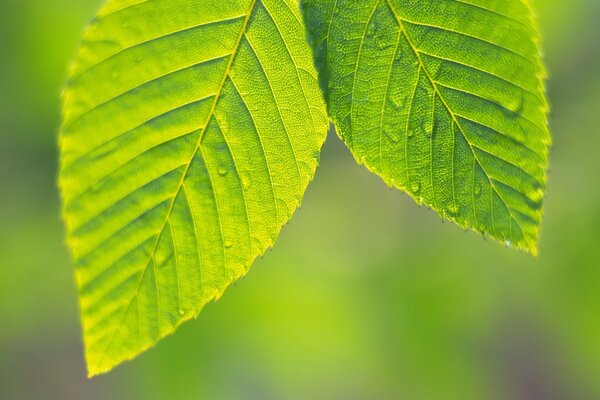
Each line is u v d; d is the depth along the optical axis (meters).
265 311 0.50
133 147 0.26
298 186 0.27
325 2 0.26
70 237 0.26
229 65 0.26
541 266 0.49
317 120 0.27
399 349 0.51
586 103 0.54
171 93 0.26
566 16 0.55
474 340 0.51
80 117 0.26
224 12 0.26
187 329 0.48
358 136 0.26
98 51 0.26
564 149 0.52
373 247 0.56
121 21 0.26
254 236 0.27
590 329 0.49
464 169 0.26
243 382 0.48
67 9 0.57
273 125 0.27
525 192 0.26
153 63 0.26
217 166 0.27
